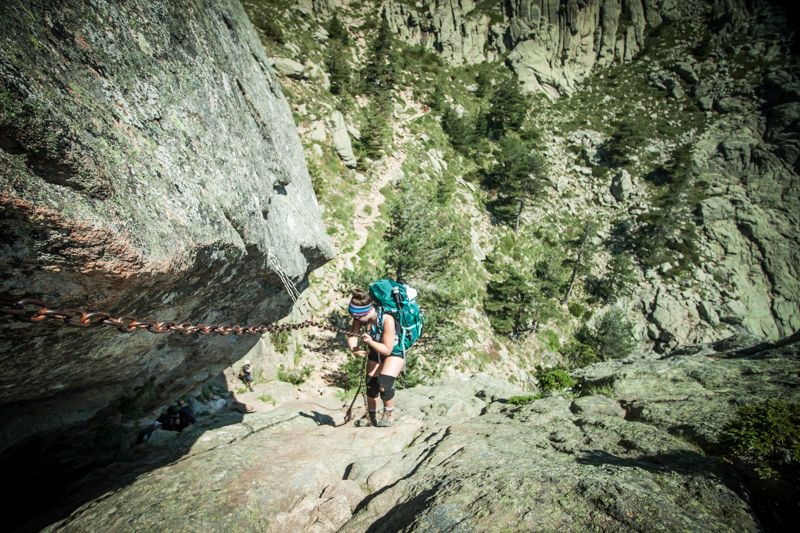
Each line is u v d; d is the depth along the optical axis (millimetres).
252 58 6758
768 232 64312
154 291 3031
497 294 45250
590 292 58688
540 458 4020
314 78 54688
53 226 1965
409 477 4004
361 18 95875
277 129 6809
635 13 111875
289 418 6207
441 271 25344
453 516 2967
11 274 2025
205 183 3525
